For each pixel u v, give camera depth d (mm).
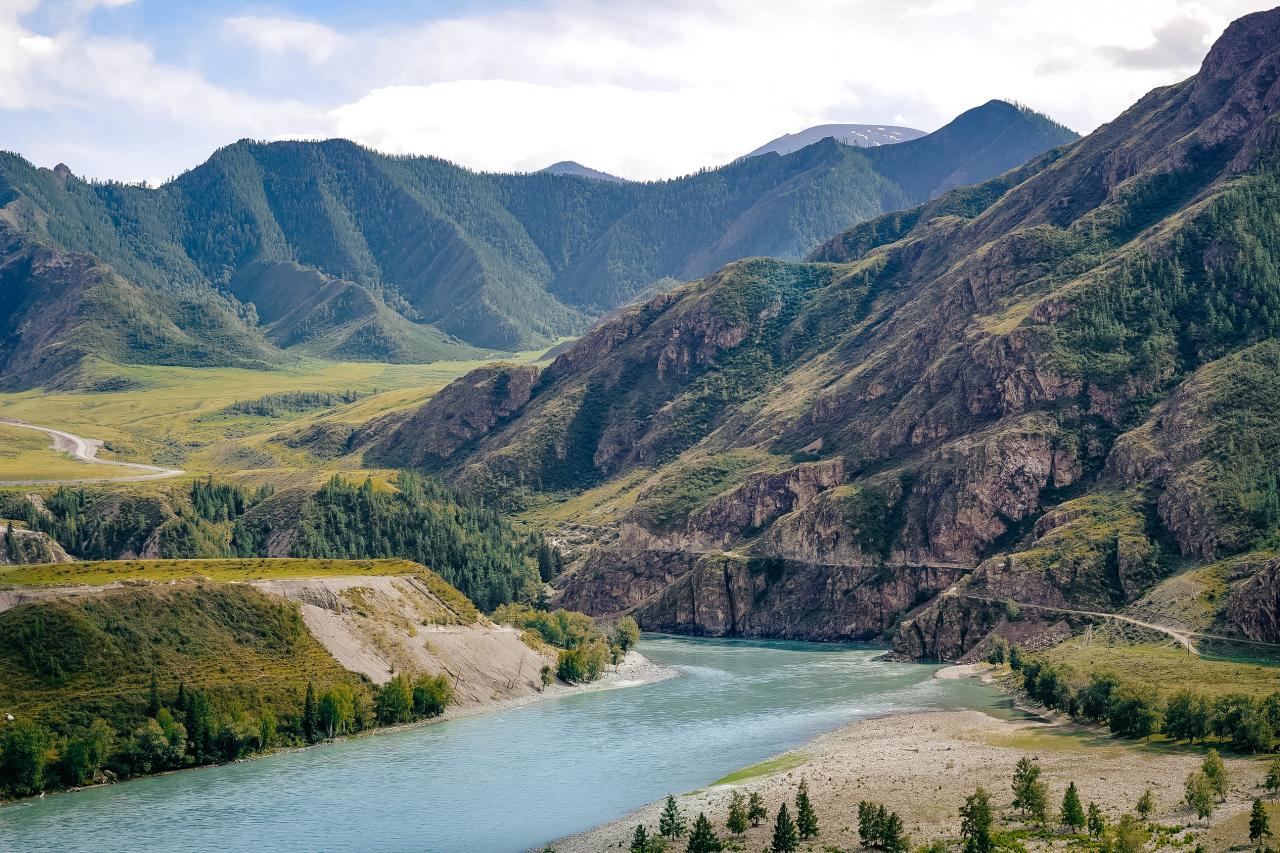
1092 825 124812
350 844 132125
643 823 137625
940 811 137000
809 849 125125
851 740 180625
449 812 143625
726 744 179875
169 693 172125
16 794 149250
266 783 156625
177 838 133750
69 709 163875
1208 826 123938
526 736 186000
